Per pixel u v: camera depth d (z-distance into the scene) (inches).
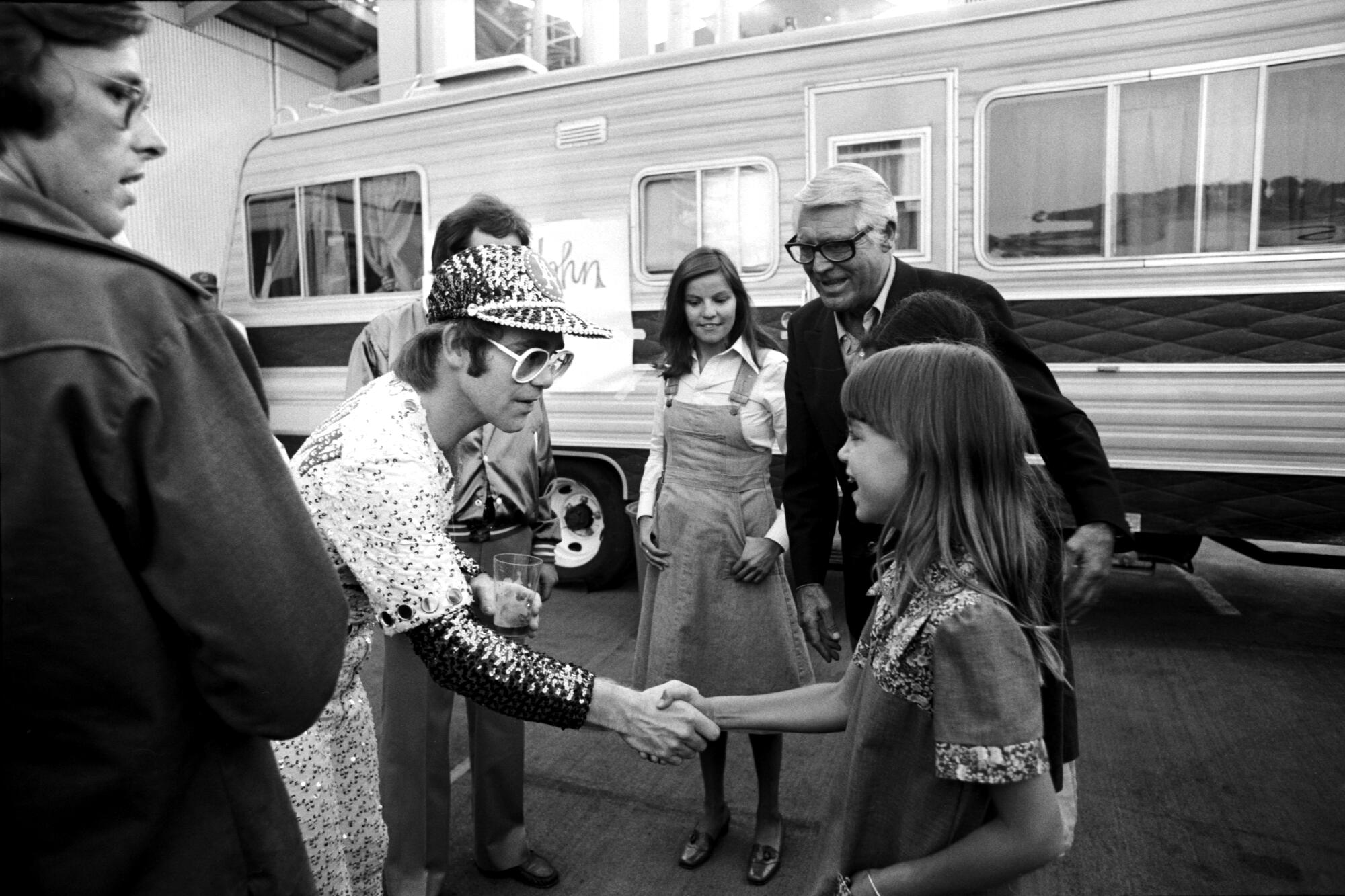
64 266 34.8
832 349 89.7
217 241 425.4
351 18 446.3
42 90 35.8
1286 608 191.6
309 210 232.2
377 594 58.1
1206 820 109.5
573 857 105.9
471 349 62.7
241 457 38.0
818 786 121.3
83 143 37.7
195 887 39.4
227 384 38.3
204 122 417.1
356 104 506.3
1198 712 139.5
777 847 102.0
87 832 36.7
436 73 219.1
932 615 47.7
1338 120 146.0
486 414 65.5
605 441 203.3
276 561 38.2
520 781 98.4
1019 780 44.2
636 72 193.3
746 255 187.0
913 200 173.9
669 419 102.2
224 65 426.6
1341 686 148.5
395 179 220.5
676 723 59.6
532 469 99.9
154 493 35.3
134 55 38.7
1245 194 152.7
